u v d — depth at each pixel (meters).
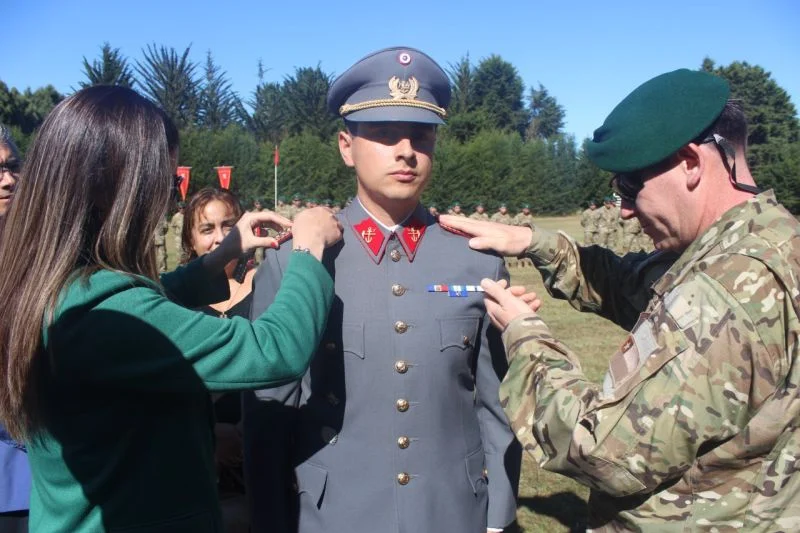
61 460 1.36
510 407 1.53
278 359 1.42
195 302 1.97
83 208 1.37
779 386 1.25
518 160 38.69
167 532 1.39
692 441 1.25
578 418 1.35
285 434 1.88
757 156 28.14
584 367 6.93
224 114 47.78
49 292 1.32
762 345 1.23
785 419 1.24
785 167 25.16
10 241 1.38
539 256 2.05
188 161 33.62
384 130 1.83
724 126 1.40
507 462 1.98
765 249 1.28
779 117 29.78
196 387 1.37
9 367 1.32
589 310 2.10
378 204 1.94
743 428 1.26
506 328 1.61
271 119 48.31
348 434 1.86
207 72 47.72
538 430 1.43
